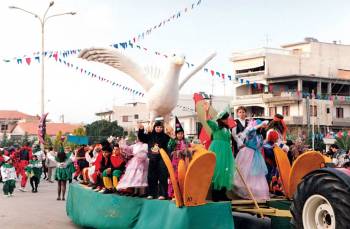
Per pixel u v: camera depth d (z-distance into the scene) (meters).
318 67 53.69
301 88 49.91
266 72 51.59
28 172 18.95
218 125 8.44
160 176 8.61
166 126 9.12
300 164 8.40
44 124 28.52
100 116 79.88
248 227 9.80
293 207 6.82
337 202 6.12
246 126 9.14
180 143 8.59
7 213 13.07
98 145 11.39
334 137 39.78
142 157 9.22
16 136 81.88
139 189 9.36
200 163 7.57
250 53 53.19
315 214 6.53
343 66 54.91
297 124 48.31
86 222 10.34
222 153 8.32
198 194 7.63
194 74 13.14
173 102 12.30
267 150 9.34
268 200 8.51
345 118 50.66
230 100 53.44
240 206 8.19
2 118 96.06
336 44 54.94
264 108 51.69
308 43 54.78
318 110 49.81
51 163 23.45
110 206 9.48
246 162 8.70
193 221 7.49
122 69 12.92
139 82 12.89
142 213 8.60
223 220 7.69
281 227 8.22
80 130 46.00
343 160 15.16
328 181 6.32
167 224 7.79
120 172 9.77
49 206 14.52
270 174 9.36
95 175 10.58
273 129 9.64
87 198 10.41
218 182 8.30
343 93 53.28
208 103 8.84
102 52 13.15
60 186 16.25
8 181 17.39
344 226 6.03
